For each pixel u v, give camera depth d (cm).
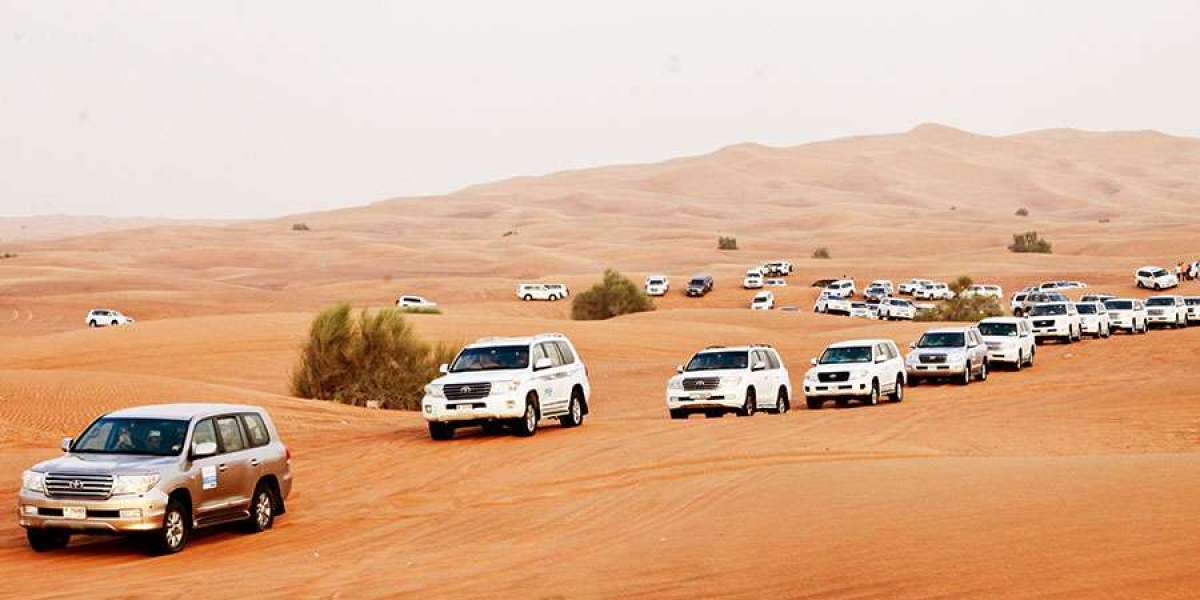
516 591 1917
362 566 2255
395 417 5619
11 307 15012
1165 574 1673
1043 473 2689
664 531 2380
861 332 10362
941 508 2328
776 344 9700
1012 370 7162
